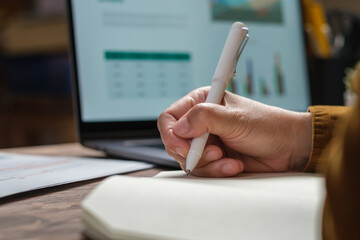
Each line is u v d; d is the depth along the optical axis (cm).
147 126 75
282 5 89
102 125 72
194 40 80
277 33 88
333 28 116
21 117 206
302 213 22
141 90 75
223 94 43
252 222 22
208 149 40
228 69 43
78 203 35
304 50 90
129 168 51
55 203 35
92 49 73
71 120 205
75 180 42
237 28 44
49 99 209
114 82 74
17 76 210
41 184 40
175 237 21
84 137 71
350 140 16
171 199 24
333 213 17
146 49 76
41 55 213
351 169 16
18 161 58
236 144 43
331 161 17
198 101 46
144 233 22
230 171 40
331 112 44
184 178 39
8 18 215
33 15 215
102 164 54
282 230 22
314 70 97
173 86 78
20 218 31
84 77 72
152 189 25
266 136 42
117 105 74
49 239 26
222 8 83
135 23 76
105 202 25
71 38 72
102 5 74
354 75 17
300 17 90
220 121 39
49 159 61
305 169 44
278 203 23
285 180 37
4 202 36
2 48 213
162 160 52
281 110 45
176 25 79
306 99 89
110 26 75
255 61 85
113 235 22
